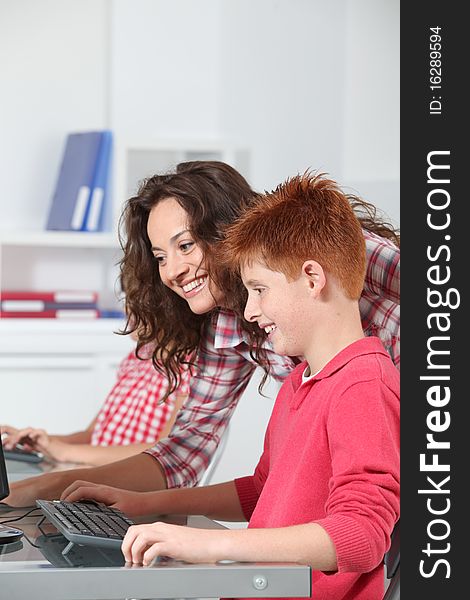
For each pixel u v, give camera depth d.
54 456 2.88
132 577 1.42
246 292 2.08
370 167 4.57
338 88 4.62
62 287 5.18
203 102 5.27
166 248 2.10
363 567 1.47
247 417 4.43
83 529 1.67
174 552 1.44
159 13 5.21
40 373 4.60
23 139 5.14
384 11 4.57
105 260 5.21
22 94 5.14
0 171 5.14
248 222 1.72
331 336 1.68
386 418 1.55
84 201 4.87
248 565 1.44
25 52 5.14
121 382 3.27
